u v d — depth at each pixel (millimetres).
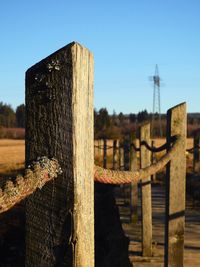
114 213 12352
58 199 2092
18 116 100938
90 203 2193
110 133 55812
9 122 99938
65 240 2088
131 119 96938
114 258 7785
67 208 2076
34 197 2148
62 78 2039
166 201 4484
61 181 2078
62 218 2088
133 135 9555
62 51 2025
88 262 2189
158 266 6418
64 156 2064
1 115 99688
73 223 2070
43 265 2139
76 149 2053
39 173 1973
